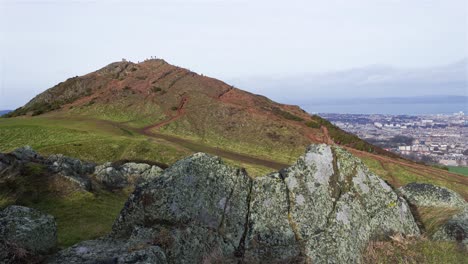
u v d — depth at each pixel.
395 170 67.50
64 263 12.08
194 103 96.25
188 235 13.84
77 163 37.25
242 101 102.12
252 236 14.41
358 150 78.62
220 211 14.94
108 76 122.94
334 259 13.80
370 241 14.47
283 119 91.94
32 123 73.94
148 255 12.02
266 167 61.94
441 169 75.25
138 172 40.34
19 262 12.31
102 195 32.41
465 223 15.22
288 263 13.65
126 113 92.56
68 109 98.56
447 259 13.47
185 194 15.04
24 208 14.62
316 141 80.62
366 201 15.62
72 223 24.22
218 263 13.45
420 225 16.28
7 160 31.33
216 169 15.87
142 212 14.77
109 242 13.95
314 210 15.20
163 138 75.88
